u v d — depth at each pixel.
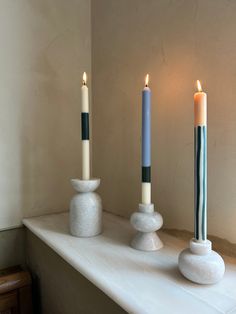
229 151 0.47
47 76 0.77
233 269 0.44
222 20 0.47
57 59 0.79
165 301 0.35
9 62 0.71
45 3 0.76
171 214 0.59
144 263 0.46
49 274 0.65
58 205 0.81
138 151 0.67
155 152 0.62
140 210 0.52
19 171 0.74
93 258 0.48
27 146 0.75
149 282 0.40
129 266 0.45
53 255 0.62
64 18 0.79
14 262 0.75
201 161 0.40
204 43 0.50
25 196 0.75
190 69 0.53
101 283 0.40
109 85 0.77
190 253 0.40
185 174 0.55
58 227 0.67
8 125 0.71
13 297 0.68
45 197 0.79
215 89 0.49
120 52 0.72
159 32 0.60
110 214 0.77
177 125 0.57
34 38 0.74
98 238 0.59
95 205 0.60
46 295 0.67
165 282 0.40
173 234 0.59
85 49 0.84
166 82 0.59
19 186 0.74
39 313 0.72
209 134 0.50
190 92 0.53
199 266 0.38
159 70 0.60
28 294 0.70
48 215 0.78
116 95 0.74
